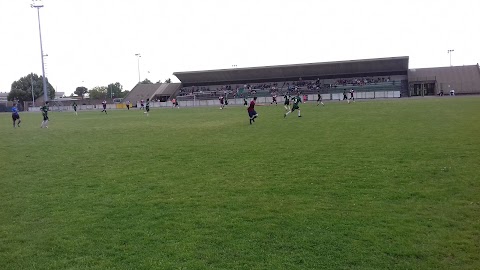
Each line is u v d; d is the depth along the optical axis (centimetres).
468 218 895
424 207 970
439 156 1486
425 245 775
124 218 981
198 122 3491
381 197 1055
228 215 970
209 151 1834
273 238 834
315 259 741
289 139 2094
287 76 9788
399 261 724
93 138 2555
